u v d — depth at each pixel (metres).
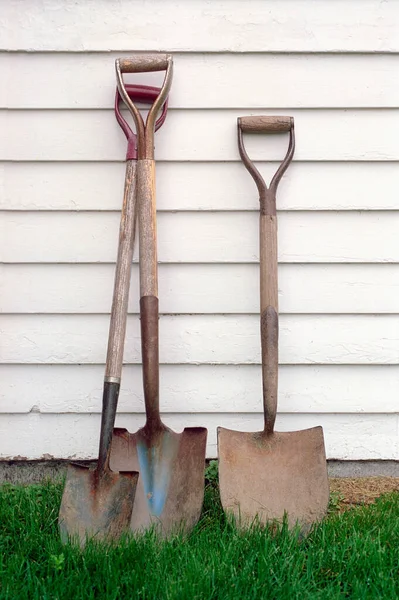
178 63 2.51
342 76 2.52
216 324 2.58
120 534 2.15
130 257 2.37
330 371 2.60
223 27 2.49
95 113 2.53
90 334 2.57
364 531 2.17
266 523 2.18
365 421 2.60
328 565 2.00
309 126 2.53
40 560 2.04
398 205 2.55
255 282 2.57
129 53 2.50
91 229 2.55
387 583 1.90
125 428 2.42
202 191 2.54
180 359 2.58
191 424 2.60
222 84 2.52
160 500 2.30
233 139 2.53
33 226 2.54
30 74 2.50
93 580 1.92
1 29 2.48
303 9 2.50
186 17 2.49
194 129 2.53
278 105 2.52
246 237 2.56
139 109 2.56
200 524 2.27
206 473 2.52
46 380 2.58
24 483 2.59
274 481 2.32
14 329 2.56
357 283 2.58
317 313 2.58
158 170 2.53
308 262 2.56
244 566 1.96
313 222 2.56
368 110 2.53
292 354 2.58
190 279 2.57
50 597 1.83
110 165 2.54
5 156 2.52
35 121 2.52
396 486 2.55
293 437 2.39
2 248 2.54
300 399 2.59
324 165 2.54
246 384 2.59
